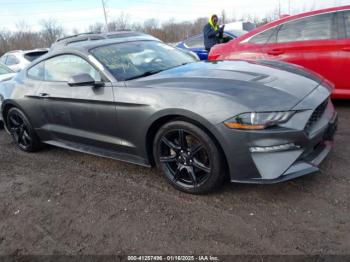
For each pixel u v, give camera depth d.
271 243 2.41
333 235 2.42
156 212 2.94
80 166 4.12
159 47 4.31
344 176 3.15
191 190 3.11
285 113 2.65
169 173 3.26
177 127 2.99
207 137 2.84
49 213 3.14
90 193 3.41
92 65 3.66
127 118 3.30
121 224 2.84
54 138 4.35
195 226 2.70
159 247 2.51
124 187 3.45
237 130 2.68
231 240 2.49
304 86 3.00
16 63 10.83
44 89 4.15
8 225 3.03
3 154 4.86
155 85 3.18
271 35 5.32
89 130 3.78
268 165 2.67
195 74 3.29
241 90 2.82
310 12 5.04
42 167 4.23
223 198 3.03
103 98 3.43
